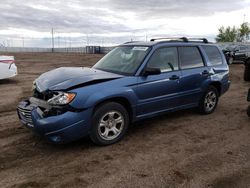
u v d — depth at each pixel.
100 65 5.68
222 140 5.07
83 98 4.25
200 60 6.34
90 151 4.46
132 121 5.04
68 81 4.46
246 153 4.50
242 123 6.10
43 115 4.19
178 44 5.89
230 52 22.33
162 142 4.90
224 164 4.09
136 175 3.72
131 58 5.38
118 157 4.27
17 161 4.08
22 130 5.34
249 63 11.88
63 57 34.72
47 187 3.42
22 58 30.56
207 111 6.65
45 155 4.30
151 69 4.95
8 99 8.23
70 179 3.61
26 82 11.87
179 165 4.03
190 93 6.02
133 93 4.85
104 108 4.51
